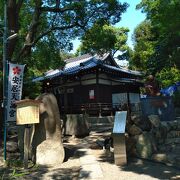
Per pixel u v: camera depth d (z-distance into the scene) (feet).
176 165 22.52
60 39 50.01
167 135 28.68
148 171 21.39
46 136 26.11
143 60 93.86
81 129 40.42
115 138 23.59
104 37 43.78
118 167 22.85
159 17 48.47
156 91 34.27
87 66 74.08
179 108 49.85
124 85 80.33
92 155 27.73
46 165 25.12
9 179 21.98
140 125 27.20
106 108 73.20
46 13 46.01
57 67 53.57
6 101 31.14
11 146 30.71
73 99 82.12
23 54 39.58
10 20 37.78
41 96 27.48
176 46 62.64
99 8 43.06
